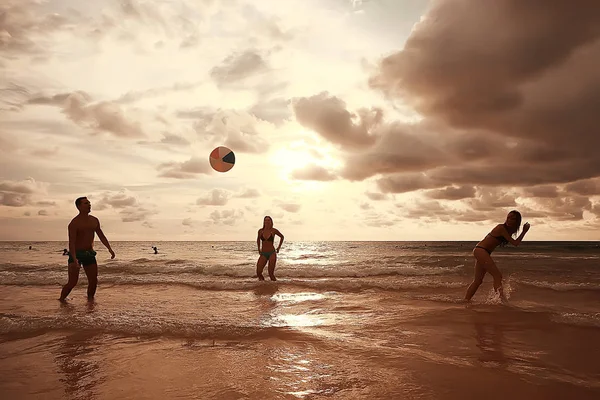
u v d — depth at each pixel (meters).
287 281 9.58
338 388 2.74
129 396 2.60
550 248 46.84
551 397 2.60
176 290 8.59
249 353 3.64
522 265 17.52
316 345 3.90
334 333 4.42
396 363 3.33
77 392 2.68
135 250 46.16
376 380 2.91
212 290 8.59
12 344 3.96
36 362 3.38
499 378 2.96
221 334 4.31
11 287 9.20
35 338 4.19
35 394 2.65
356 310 5.97
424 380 2.91
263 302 6.83
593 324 4.86
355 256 28.67
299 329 4.54
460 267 15.14
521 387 2.78
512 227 6.71
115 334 4.34
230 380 2.91
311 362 3.36
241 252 38.38
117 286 9.28
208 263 19.19
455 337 4.27
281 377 2.98
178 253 35.53
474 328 4.70
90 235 7.45
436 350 3.76
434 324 4.92
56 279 10.25
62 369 3.18
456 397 2.59
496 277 6.73
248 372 3.10
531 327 4.73
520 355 3.59
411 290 8.46
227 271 13.06
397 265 18.05
